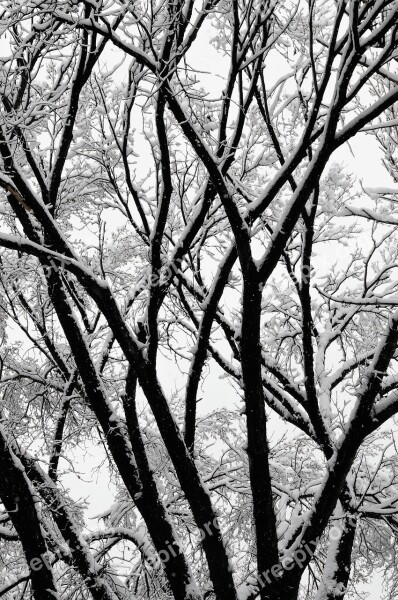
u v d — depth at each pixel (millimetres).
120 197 6855
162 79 5250
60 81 6484
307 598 8047
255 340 5742
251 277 5645
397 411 6086
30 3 5391
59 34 5695
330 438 6648
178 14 5395
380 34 5320
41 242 6359
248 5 5473
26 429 7730
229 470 8391
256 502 5859
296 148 5754
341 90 5465
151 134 7750
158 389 6059
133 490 6348
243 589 6625
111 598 7129
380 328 9023
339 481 6008
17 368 9062
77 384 7887
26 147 5844
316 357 8305
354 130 5645
